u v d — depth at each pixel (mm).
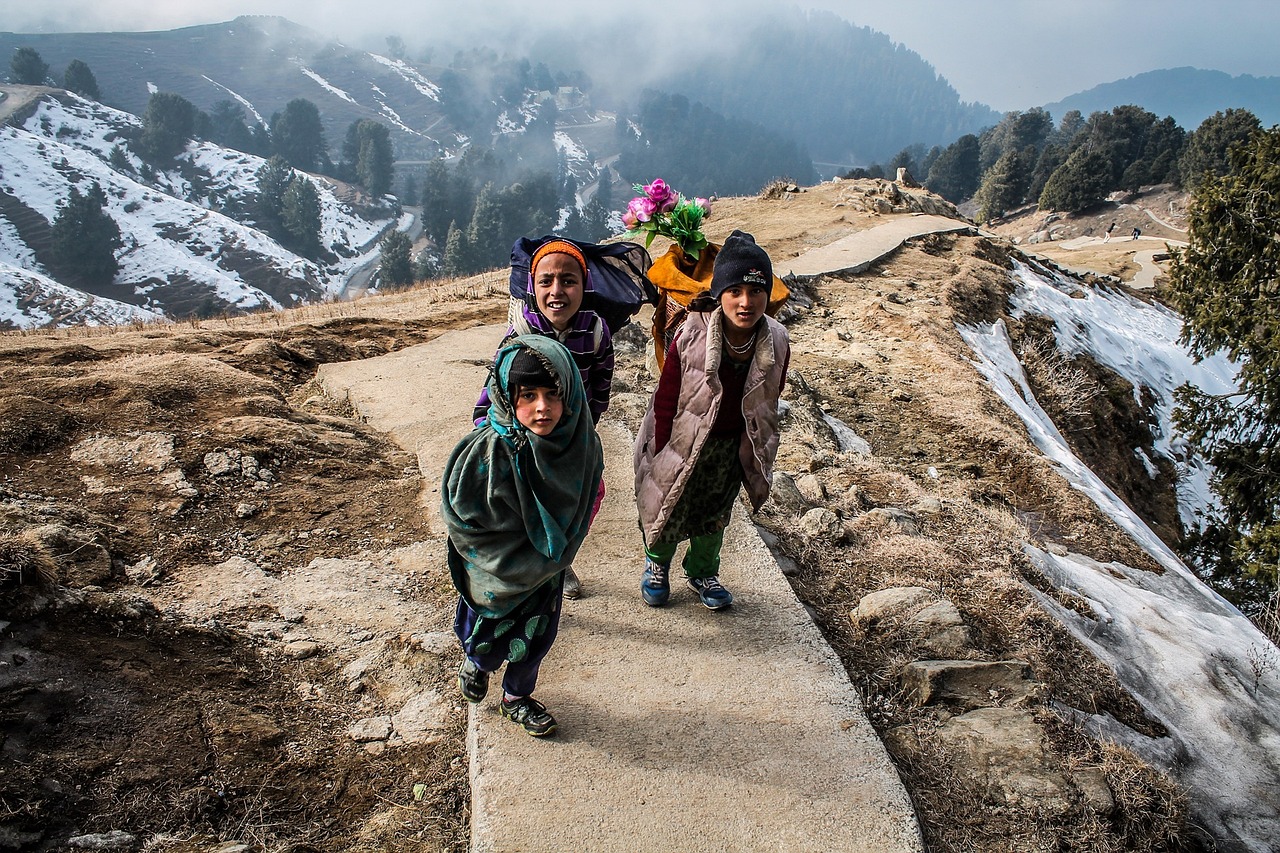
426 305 10766
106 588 3752
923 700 3863
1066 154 109250
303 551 4355
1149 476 13797
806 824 2998
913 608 4430
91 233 120062
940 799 3387
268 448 5137
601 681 3564
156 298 117938
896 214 20078
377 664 3660
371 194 192125
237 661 3553
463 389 6484
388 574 4250
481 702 3381
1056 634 4645
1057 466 8492
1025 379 12555
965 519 5910
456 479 2795
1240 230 13188
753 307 3387
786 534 5070
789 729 3412
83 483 4555
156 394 5543
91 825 2734
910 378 9844
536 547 2803
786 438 6992
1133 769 3689
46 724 2963
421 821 3004
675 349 3646
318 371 6902
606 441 5758
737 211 20453
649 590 4043
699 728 3359
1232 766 4410
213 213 147625
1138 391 15453
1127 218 86562
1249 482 12805
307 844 2863
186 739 3111
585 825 2883
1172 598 6625
